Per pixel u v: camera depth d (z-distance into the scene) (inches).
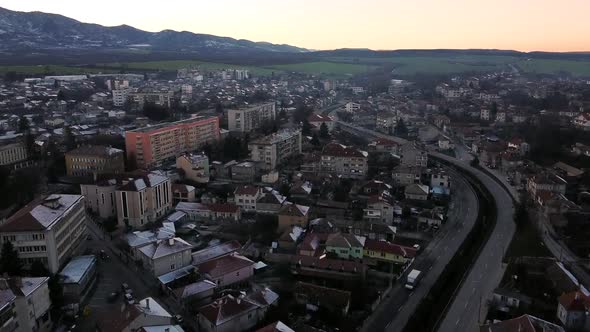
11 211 7101.4
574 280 5108.3
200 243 6353.3
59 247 5364.2
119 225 6825.8
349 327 4478.3
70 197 6067.9
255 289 5123.0
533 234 6953.7
